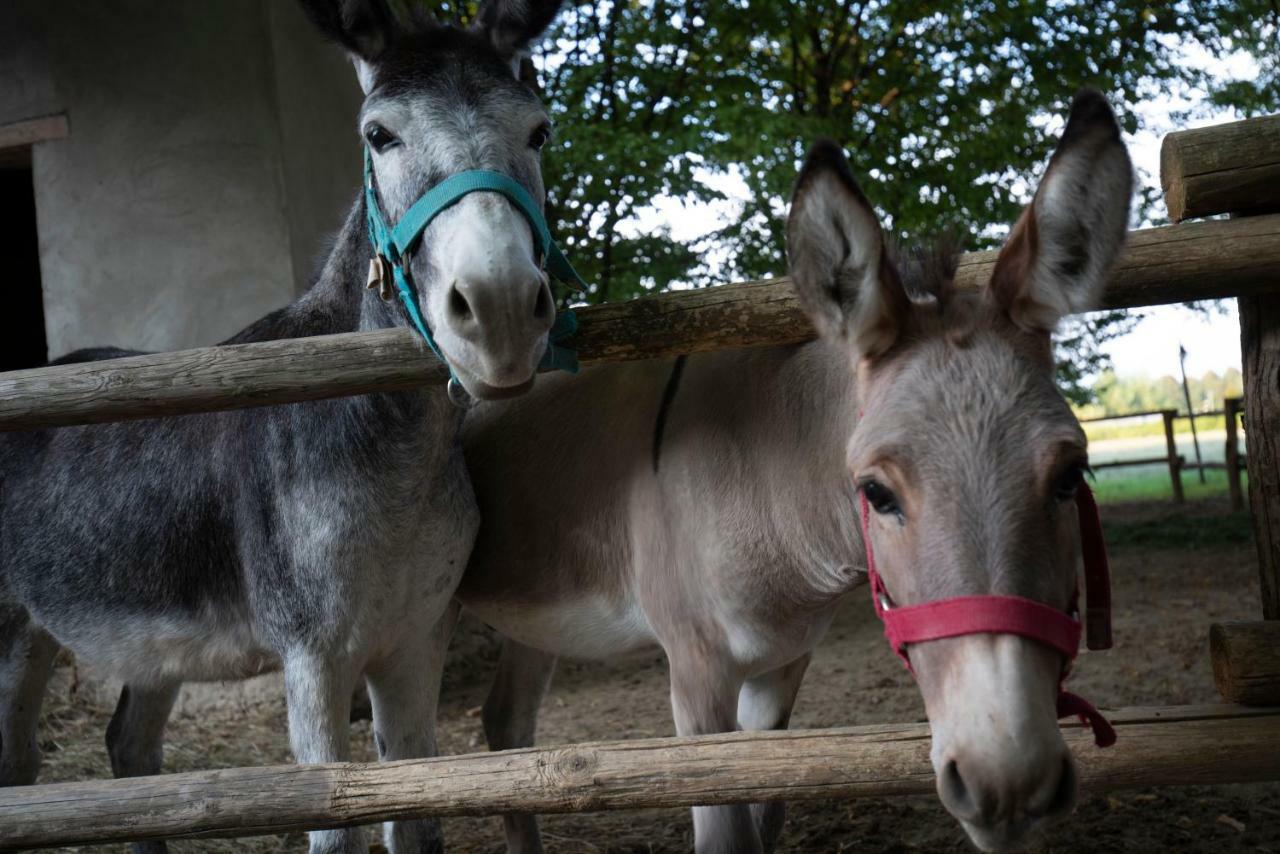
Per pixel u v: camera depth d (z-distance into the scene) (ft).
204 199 19.06
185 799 6.86
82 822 6.95
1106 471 64.49
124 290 19.16
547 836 11.96
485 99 7.36
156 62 19.19
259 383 7.22
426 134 7.16
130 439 9.72
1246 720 6.28
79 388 7.23
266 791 6.78
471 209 6.78
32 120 19.27
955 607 4.86
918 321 5.74
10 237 27.84
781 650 8.20
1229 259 6.63
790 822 11.81
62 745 15.05
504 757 6.59
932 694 5.05
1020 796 4.58
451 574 9.14
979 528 4.91
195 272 19.02
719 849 7.58
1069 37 28.91
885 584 5.57
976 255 7.59
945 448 5.10
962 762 4.67
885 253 5.74
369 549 8.35
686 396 8.56
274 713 17.38
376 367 7.24
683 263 27.58
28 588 10.21
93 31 19.26
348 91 23.06
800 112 32.19
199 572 9.04
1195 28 29.63
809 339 7.55
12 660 10.76
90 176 19.21
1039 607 4.83
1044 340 5.67
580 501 9.14
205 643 9.20
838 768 6.18
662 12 29.58
